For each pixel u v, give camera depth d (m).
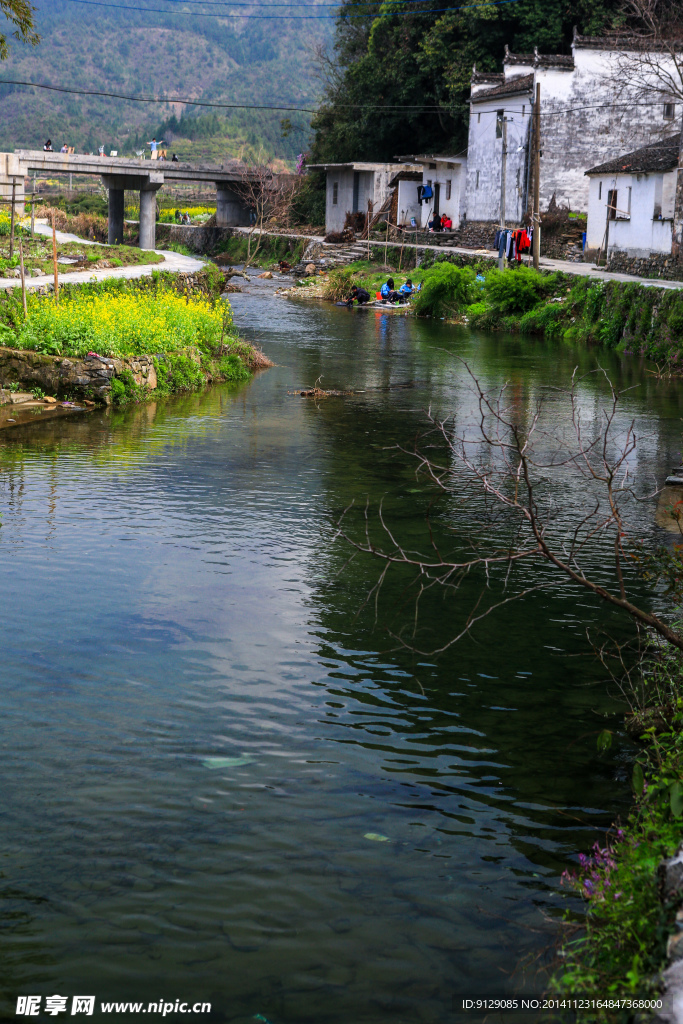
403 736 5.76
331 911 4.18
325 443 13.97
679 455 13.70
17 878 4.34
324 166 60.00
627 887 3.91
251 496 10.95
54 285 20.89
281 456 13.02
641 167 33.97
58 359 16.12
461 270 36.44
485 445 14.13
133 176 57.03
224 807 4.96
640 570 8.48
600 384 20.39
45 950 3.91
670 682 6.32
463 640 7.19
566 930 4.06
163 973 3.80
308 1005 3.65
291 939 4.00
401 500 11.03
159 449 13.17
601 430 15.39
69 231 66.25
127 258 34.19
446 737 5.76
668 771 4.79
